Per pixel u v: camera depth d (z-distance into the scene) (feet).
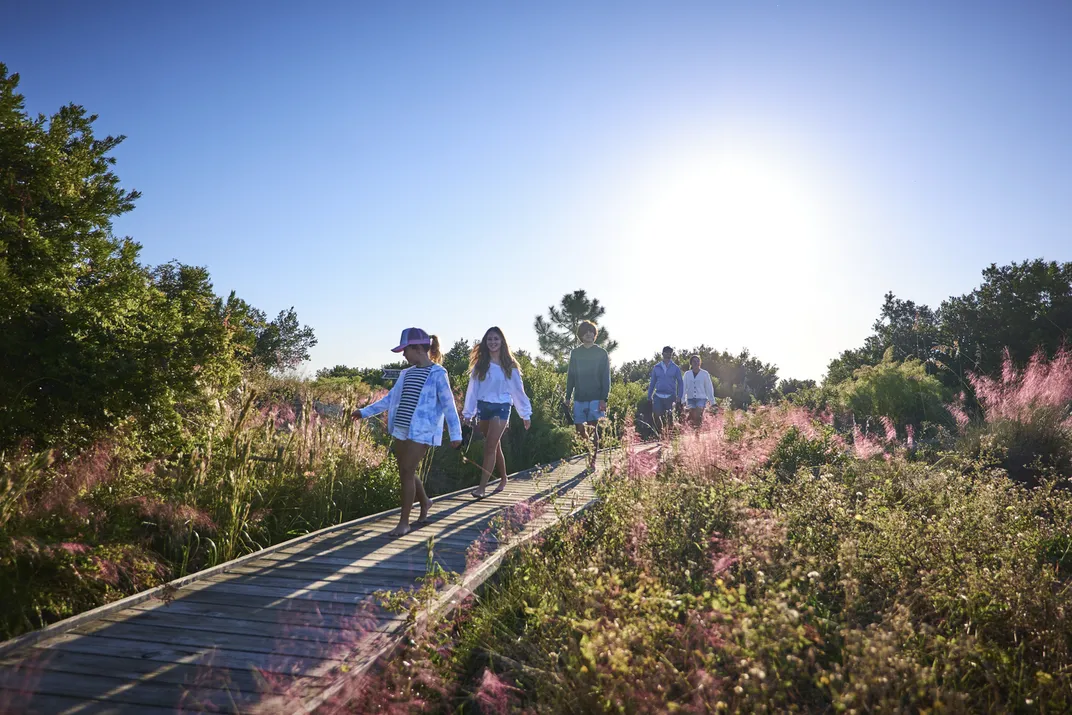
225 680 10.64
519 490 28.58
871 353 99.45
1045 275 75.15
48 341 16.49
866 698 9.55
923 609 13.84
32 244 16.61
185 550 17.34
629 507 17.48
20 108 17.51
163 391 17.81
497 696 11.33
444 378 20.17
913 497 21.11
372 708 10.61
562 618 11.41
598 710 9.85
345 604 14.20
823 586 14.51
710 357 132.36
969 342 75.72
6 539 13.50
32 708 9.60
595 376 32.32
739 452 24.70
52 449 15.43
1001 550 15.14
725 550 15.69
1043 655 11.84
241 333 20.52
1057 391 32.78
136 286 18.75
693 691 9.71
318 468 24.95
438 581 14.58
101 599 14.65
